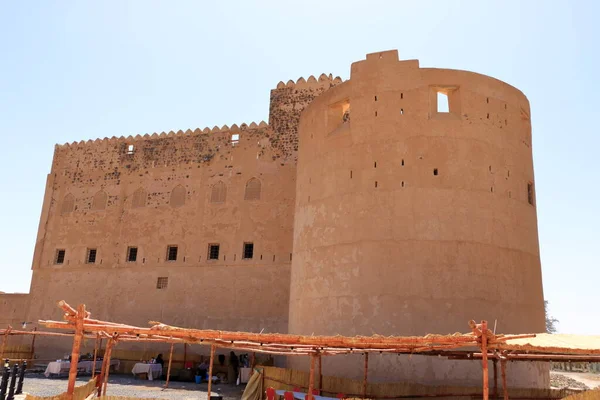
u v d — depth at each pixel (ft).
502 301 58.59
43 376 74.95
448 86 64.23
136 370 77.05
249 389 58.13
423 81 63.98
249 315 86.02
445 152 61.31
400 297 57.00
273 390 48.52
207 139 98.99
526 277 62.08
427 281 57.11
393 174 61.41
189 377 77.25
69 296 98.78
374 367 56.13
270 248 88.22
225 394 62.85
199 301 89.66
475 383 54.65
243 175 93.81
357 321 58.44
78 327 29.30
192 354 84.74
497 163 63.41
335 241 63.46
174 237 95.04
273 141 93.86
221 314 87.61
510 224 62.34
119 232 99.40
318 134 70.74
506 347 28.02
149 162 101.86
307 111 74.54
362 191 62.64
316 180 68.90
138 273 95.35
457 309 56.24
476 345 29.25
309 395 40.50
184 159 99.35
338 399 43.75
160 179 99.86
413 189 60.18
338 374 58.34
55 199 106.93
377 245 59.67
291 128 93.40
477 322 56.34
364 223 61.26
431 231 58.70
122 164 103.91
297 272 68.64
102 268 98.22
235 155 95.71
